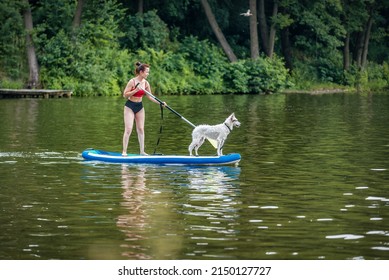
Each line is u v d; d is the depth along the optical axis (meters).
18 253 8.46
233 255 8.39
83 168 13.88
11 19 38.34
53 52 39.06
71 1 41.38
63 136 19.08
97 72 39.41
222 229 9.40
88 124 22.33
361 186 12.16
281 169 13.86
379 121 24.23
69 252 8.49
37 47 39.41
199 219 9.88
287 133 20.25
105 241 8.89
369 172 13.53
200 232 9.26
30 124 22.27
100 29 41.41
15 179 12.70
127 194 11.45
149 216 10.05
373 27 56.56
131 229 9.40
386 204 10.79
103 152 15.27
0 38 38.72
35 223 9.68
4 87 37.62
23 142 17.77
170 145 17.52
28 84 38.91
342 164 14.48
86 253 8.46
